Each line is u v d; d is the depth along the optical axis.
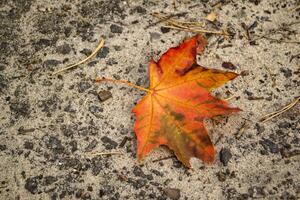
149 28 0.65
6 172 0.59
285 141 0.60
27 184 0.59
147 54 0.63
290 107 0.61
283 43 0.64
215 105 0.58
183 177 0.59
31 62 0.64
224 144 0.60
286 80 0.62
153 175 0.59
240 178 0.59
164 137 0.58
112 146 0.60
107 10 0.66
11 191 0.59
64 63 0.63
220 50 0.63
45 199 0.59
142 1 0.66
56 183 0.59
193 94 0.59
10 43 0.64
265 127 0.60
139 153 0.57
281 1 0.65
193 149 0.58
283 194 0.58
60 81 0.63
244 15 0.65
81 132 0.61
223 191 0.58
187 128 0.58
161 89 0.59
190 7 0.66
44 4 0.66
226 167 0.59
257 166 0.59
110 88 0.62
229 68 0.63
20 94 0.62
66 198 0.59
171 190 0.58
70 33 0.65
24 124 0.61
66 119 0.61
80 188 0.59
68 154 0.60
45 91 0.62
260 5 0.65
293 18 0.65
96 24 0.65
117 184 0.59
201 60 0.63
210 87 0.59
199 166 0.59
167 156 0.59
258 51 0.63
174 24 0.65
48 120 0.61
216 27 0.65
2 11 0.66
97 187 0.59
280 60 0.63
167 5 0.66
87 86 0.62
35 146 0.60
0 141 0.60
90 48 0.64
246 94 0.62
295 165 0.59
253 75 0.62
